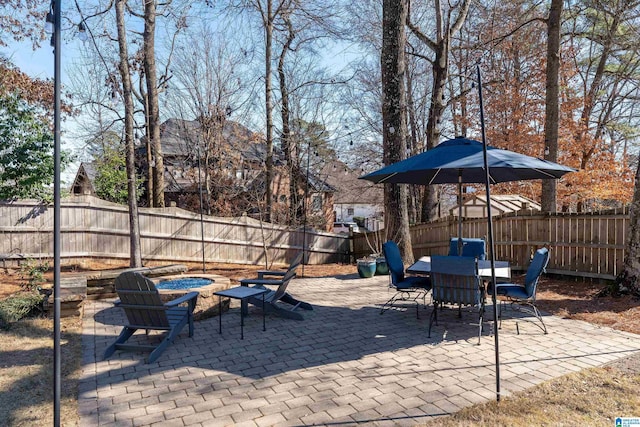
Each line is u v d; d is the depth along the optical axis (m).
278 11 16.94
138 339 5.19
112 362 4.37
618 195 15.63
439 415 3.12
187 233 12.57
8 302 6.00
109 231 11.27
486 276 5.23
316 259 15.39
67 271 9.88
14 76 10.62
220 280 7.09
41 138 10.30
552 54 10.88
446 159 4.99
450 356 4.39
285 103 19.16
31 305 6.11
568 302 6.62
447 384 3.68
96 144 16.27
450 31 12.91
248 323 5.82
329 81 18.77
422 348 4.67
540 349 4.55
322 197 21.91
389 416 3.12
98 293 7.54
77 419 3.15
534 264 5.38
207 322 5.93
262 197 18.95
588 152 16.08
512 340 4.88
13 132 10.05
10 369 4.14
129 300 4.71
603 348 4.54
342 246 16.12
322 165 20.12
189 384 3.78
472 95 18.17
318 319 6.00
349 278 9.76
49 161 10.40
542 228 8.95
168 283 6.89
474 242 7.63
